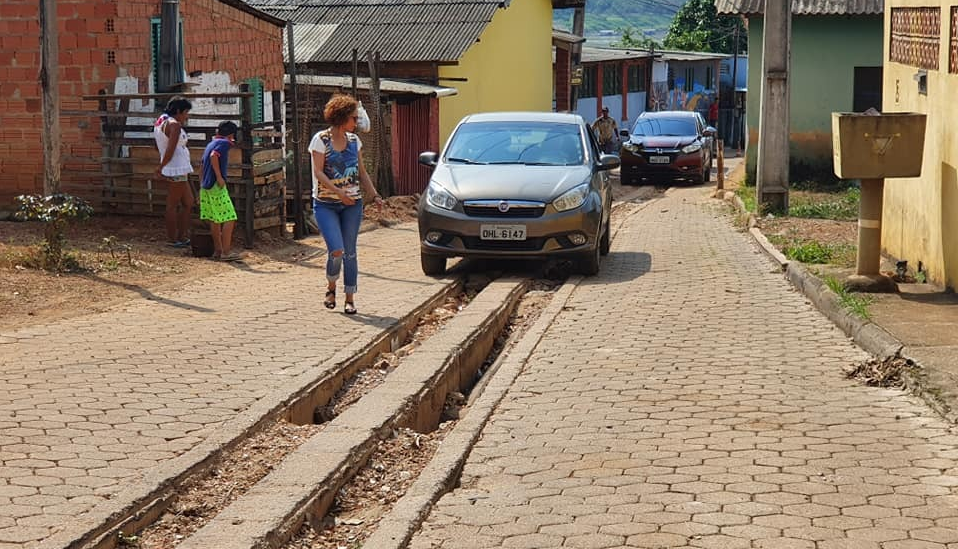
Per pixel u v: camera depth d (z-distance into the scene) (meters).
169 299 10.40
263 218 14.33
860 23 23.05
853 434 6.34
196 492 5.62
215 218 12.66
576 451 6.15
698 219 19.25
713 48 66.31
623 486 5.57
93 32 15.17
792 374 7.75
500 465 5.96
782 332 9.19
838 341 8.80
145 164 14.56
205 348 8.38
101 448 6.00
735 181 29.48
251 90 18.70
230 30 17.92
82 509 5.11
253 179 13.92
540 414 6.90
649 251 14.80
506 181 12.62
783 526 5.02
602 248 14.17
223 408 6.80
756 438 6.29
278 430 6.59
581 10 36.81
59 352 8.11
